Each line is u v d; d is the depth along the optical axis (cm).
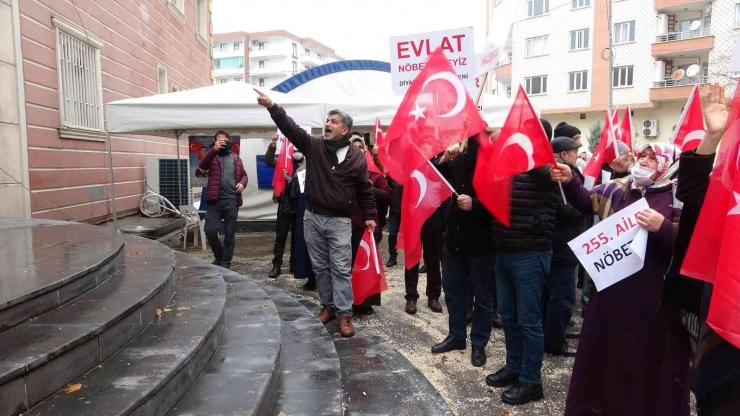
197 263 501
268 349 321
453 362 428
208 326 301
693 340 254
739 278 186
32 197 764
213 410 240
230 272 559
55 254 342
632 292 270
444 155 427
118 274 345
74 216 894
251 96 757
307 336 416
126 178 1130
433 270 568
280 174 746
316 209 466
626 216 270
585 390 283
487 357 440
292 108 750
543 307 471
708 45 2358
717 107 227
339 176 459
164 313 326
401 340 479
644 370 264
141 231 962
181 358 253
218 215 717
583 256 277
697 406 225
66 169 865
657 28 2502
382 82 1148
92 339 237
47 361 208
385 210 644
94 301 281
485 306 420
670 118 2555
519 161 334
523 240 352
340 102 780
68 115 873
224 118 745
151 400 220
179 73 1529
